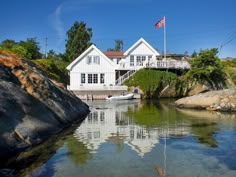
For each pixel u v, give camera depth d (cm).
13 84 1363
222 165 923
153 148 1148
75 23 8669
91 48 4938
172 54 5562
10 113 1146
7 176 809
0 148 969
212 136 1384
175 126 1698
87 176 825
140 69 4800
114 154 1053
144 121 1922
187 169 886
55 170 870
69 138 1327
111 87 4503
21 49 4538
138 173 851
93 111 2584
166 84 4700
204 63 4919
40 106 1456
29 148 1093
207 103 2800
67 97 2059
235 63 6203
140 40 5238
